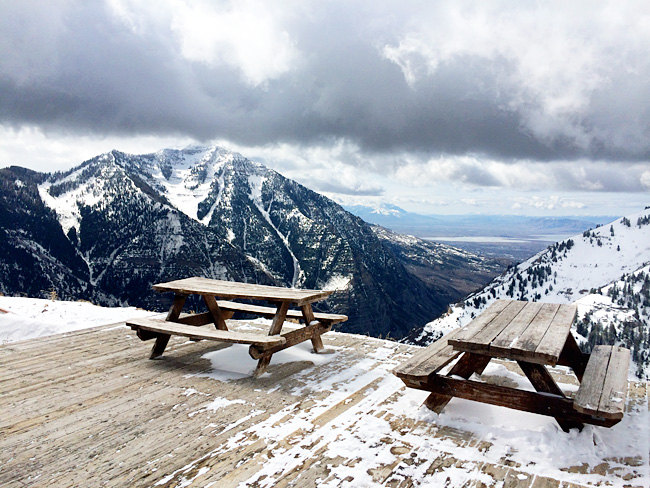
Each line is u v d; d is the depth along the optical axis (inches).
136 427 154.4
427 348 192.9
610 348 190.7
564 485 117.8
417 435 147.4
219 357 243.4
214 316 275.0
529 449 136.9
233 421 159.2
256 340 203.0
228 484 118.4
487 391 152.6
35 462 130.6
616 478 121.3
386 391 191.5
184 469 126.3
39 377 207.9
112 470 126.1
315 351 257.8
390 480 119.8
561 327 167.2
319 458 132.1
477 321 180.1
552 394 145.4
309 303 251.0
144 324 232.2
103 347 263.1
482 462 129.8
